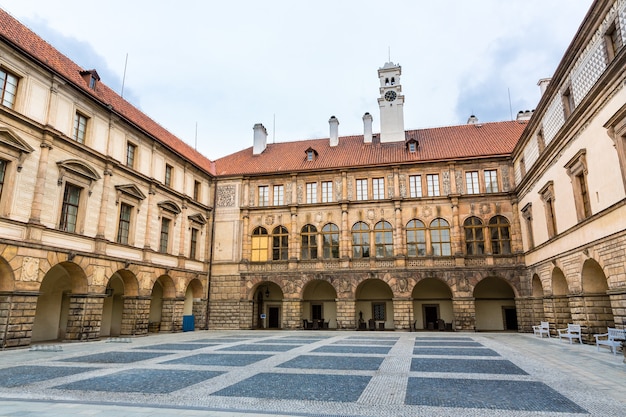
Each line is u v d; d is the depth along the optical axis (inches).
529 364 631.8
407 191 1544.0
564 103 968.9
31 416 335.0
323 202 1603.1
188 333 1373.0
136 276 1226.0
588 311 909.2
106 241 1106.7
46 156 943.7
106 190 1124.5
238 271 1612.9
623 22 700.0
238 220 1663.4
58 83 992.2
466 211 1489.9
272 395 421.7
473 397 412.5
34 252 899.4
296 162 1731.1
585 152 864.3
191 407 371.2
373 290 1643.7
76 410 357.4
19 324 860.6
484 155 1501.0
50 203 955.3
